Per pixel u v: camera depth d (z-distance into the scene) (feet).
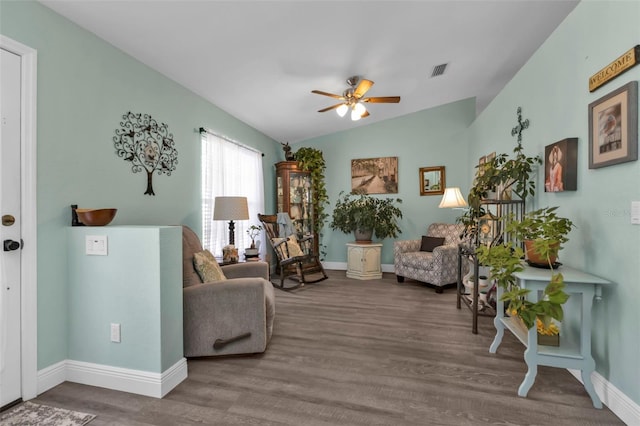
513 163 8.71
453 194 13.51
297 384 6.21
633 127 4.94
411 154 17.71
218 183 12.15
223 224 12.46
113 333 6.10
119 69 7.86
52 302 6.17
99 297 6.19
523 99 9.48
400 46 10.00
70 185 6.55
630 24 5.05
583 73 6.39
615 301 5.39
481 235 9.22
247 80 10.65
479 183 10.00
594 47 6.02
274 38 8.46
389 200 17.37
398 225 17.94
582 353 5.57
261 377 6.48
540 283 5.81
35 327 5.84
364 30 8.73
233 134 13.62
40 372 5.92
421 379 6.36
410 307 11.28
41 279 5.98
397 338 8.45
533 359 5.73
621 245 5.28
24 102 5.72
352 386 6.12
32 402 5.64
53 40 6.23
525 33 9.92
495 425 4.99
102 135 7.34
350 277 16.66
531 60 8.89
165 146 9.45
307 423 5.05
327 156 19.07
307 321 9.84
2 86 5.43
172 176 9.75
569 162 6.64
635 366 4.93
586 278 5.61
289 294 13.19
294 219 17.72
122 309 6.05
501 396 5.77
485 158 13.48
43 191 6.01
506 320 7.21
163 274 5.96
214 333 7.27
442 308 11.16
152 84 8.97
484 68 12.64
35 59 5.87
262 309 7.46
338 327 9.30
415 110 17.31
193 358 7.35
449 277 13.38
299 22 7.93
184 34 7.71
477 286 8.82
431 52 10.75
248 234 14.66
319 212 18.81
